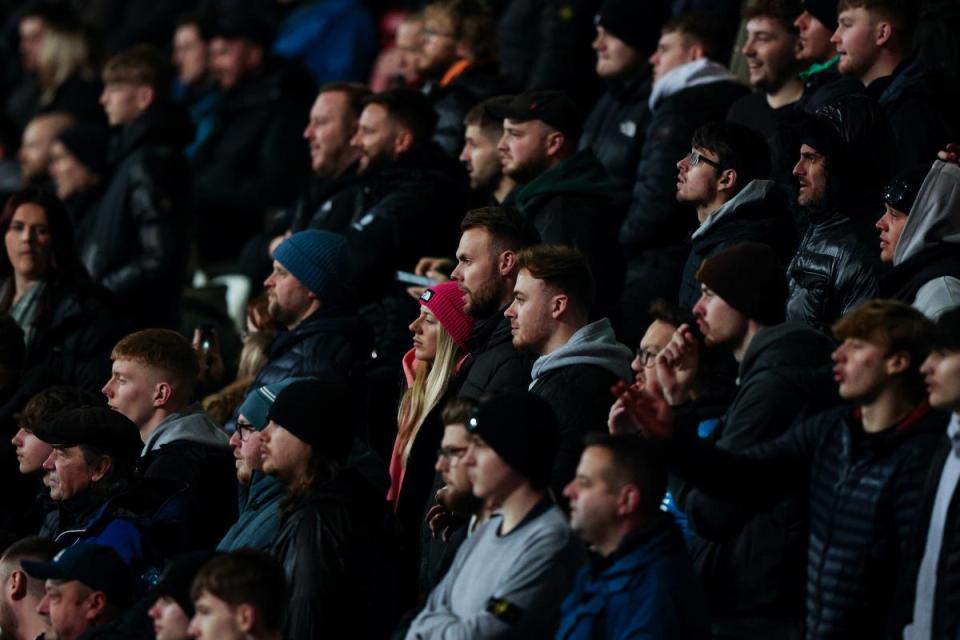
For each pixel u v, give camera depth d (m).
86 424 29.33
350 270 33.12
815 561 22.75
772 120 34.38
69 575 26.48
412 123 37.16
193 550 30.20
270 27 48.44
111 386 31.73
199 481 30.58
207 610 23.31
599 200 33.16
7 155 54.75
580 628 22.61
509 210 29.83
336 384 27.16
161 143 42.38
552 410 24.23
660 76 36.84
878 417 22.53
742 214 29.45
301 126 47.88
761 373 24.20
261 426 28.50
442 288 29.80
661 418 22.69
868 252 27.73
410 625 25.11
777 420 23.89
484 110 35.88
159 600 24.39
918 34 33.81
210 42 50.78
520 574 23.47
